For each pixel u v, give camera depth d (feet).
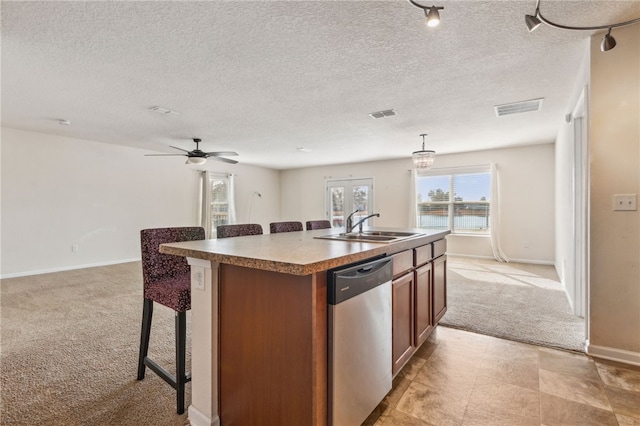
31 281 14.47
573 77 9.16
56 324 9.31
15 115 12.71
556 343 7.97
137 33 6.75
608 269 7.06
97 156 18.03
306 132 15.44
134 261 19.39
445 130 15.14
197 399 5.08
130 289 13.15
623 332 6.99
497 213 19.90
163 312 10.38
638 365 6.81
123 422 5.14
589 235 7.23
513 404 5.60
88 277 15.28
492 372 6.67
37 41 7.04
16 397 5.76
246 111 12.07
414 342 6.89
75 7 5.86
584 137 7.79
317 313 4.03
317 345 4.02
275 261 3.93
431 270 8.04
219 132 15.40
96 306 10.96
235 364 4.75
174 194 21.68
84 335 8.53
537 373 6.60
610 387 6.04
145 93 10.22
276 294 4.30
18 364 6.97
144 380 6.36
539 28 6.72
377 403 5.24
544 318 9.74
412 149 19.93
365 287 4.88
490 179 20.16
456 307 10.81
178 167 21.94
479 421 5.17
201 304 5.01
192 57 7.83
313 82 9.40
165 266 6.42
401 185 23.79
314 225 12.19
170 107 11.62
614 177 6.91
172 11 6.00
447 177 21.85
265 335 4.41
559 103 11.33
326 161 25.09
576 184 10.22
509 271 16.63
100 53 7.59
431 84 9.60
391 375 5.75
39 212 16.07
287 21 6.36
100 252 18.24
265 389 4.43
